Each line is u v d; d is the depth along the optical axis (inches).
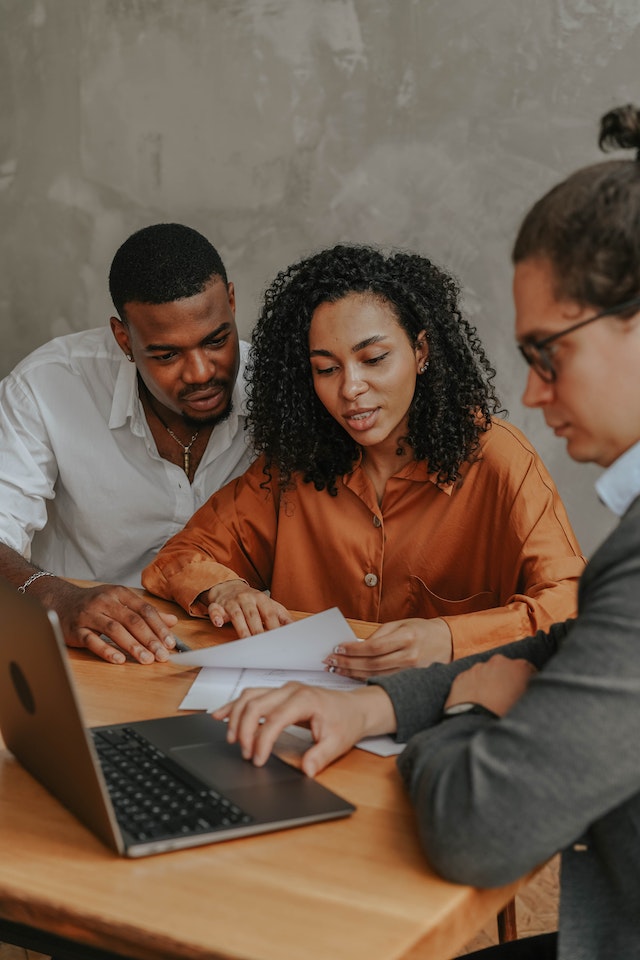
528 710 36.5
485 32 118.2
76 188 139.7
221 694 55.2
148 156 135.3
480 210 121.6
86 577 95.2
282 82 127.4
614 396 37.3
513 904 65.4
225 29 128.8
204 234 134.4
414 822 41.8
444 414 71.2
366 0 122.3
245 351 90.5
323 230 128.7
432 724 48.4
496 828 36.1
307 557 76.9
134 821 40.3
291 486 76.0
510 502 71.2
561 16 115.3
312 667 57.9
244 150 130.6
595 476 122.2
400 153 123.9
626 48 113.6
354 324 67.6
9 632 41.2
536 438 123.8
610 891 39.1
